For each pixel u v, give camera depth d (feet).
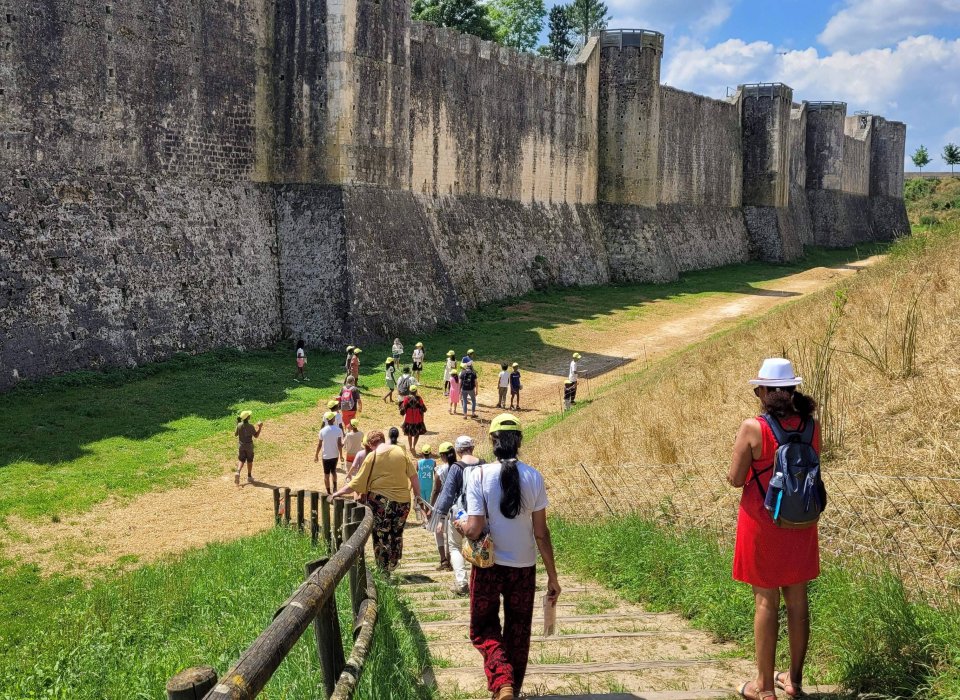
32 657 23.22
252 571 29.68
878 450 25.40
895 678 15.17
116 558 40.37
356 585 18.83
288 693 15.61
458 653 18.90
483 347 98.53
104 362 73.92
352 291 91.04
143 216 80.12
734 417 37.24
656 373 62.28
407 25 100.78
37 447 55.52
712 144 188.03
